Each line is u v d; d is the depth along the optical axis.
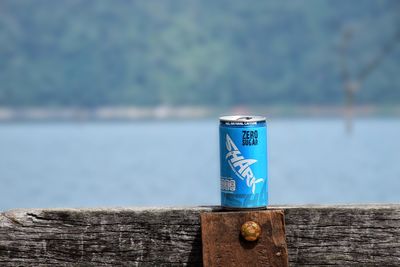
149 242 6.16
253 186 6.04
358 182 69.25
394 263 6.07
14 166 107.50
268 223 6.00
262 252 6.01
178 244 6.15
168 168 97.69
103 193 64.19
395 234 6.07
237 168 6.03
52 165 109.00
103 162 114.81
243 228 5.98
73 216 6.17
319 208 6.11
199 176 82.56
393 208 6.07
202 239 6.04
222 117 6.16
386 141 170.25
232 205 6.07
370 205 6.15
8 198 61.22
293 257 6.11
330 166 93.75
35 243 6.16
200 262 6.14
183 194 61.72
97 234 6.16
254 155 6.03
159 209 6.16
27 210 6.18
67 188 69.81
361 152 127.50
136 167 101.19
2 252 6.14
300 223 6.12
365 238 6.09
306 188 64.75
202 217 6.04
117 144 185.00
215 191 63.75
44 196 62.59
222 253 6.02
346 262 6.09
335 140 179.62
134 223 6.16
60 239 6.16
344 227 6.09
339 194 58.66
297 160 107.44
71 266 6.16
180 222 6.15
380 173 80.69
